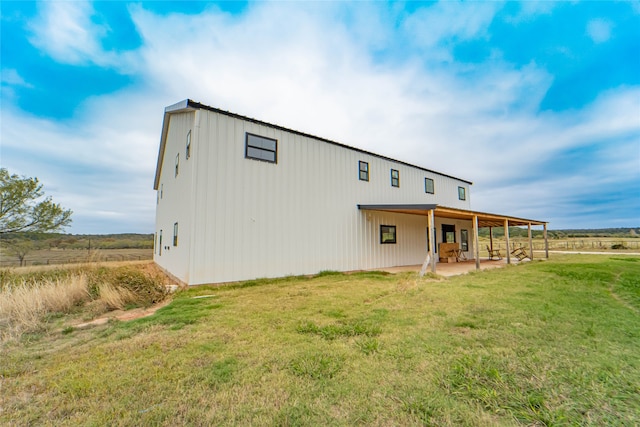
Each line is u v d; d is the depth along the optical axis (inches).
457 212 423.5
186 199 316.8
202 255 290.2
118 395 88.7
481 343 128.7
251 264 324.8
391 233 524.4
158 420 75.3
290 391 89.5
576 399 82.6
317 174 405.4
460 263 584.7
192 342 134.5
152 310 215.6
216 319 173.5
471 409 78.7
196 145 296.4
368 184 485.1
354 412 77.9
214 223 300.7
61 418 77.6
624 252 935.7
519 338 134.6
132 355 120.9
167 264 450.9
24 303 198.2
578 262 557.0
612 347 123.3
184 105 301.6
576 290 261.0
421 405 80.3
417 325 157.6
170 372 104.1
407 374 100.0
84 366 110.3
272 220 348.2
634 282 307.4
